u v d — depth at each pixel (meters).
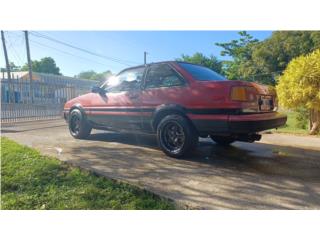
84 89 13.66
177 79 4.03
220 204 2.47
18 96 10.56
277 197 2.62
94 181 2.98
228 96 3.44
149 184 2.94
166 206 2.42
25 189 2.79
